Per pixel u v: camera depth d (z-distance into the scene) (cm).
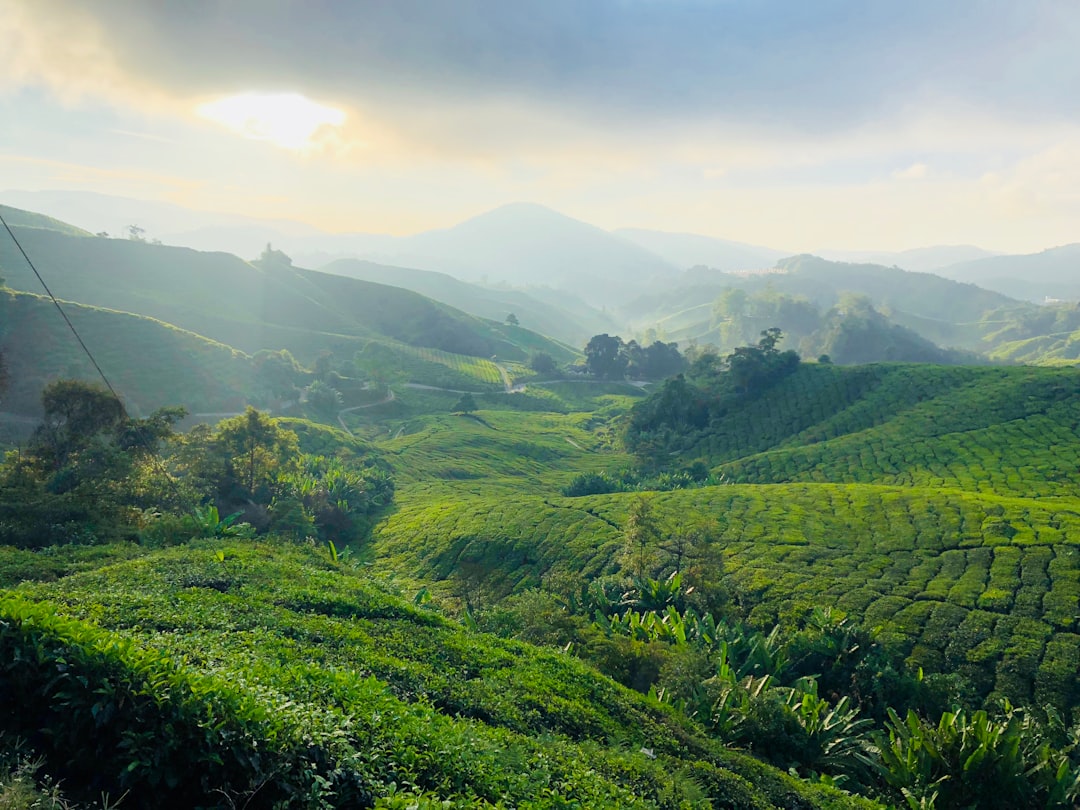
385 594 3125
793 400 13762
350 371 18512
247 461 7175
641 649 3372
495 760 1505
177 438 6812
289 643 2023
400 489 10388
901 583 5125
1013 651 4106
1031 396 10775
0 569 2909
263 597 2572
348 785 1176
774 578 5391
